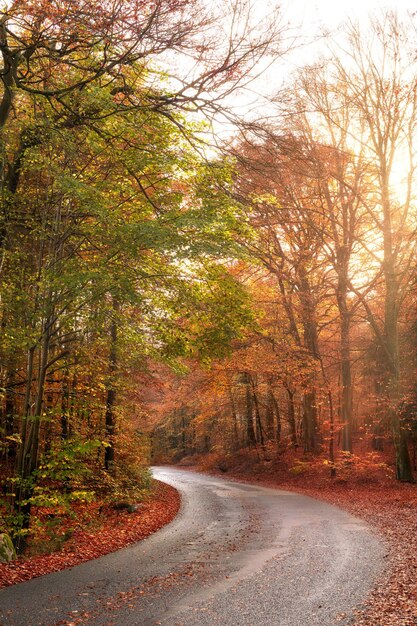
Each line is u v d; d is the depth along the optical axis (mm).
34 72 13133
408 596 7641
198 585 8945
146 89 12344
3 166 12828
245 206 12945
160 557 11594
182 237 11438
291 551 11492
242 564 10430
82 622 7125
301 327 32625
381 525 14680
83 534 14984
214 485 32719
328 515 17516
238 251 12164
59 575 10008
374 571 9312
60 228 13586
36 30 10883
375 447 31828
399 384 25312
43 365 13602
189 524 16922
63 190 12031
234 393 42812
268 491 27781
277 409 40469
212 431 53375
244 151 13492
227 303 13516
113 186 12617
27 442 13344
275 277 28828
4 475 15781
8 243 13797
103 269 11953
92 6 9688
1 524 12469
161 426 61875
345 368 29016
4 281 13812
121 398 23375
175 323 14102
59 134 12109
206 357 14484
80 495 13094
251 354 29312
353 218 27859
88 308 13438
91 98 11328
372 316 26359
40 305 12789
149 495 25109
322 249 29281
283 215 23562
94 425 21969
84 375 18516
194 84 12117
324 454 31797
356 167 27250
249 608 7543
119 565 10836
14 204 13625
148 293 13289
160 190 13578
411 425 27953
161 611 7555
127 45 10906
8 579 9641
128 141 12336
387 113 25484
